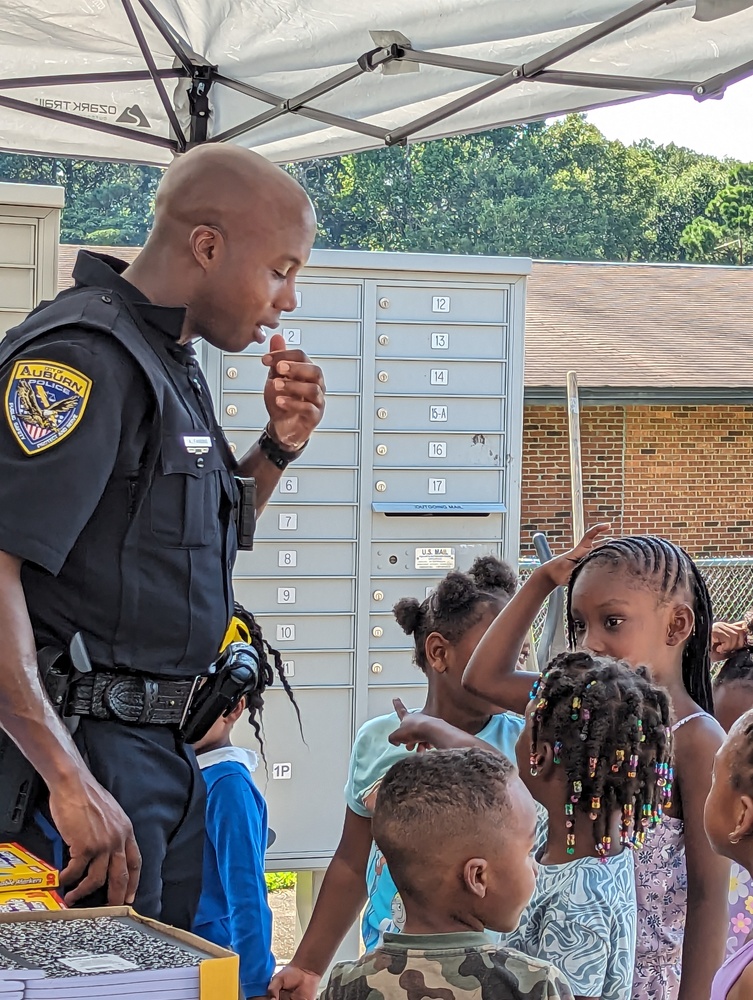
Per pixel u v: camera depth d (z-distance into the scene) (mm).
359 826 2605
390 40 3074
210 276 1924
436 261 4633
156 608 1820
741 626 3006
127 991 1128
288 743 4578
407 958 1640
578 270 20188
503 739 2572
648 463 16141
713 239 31906
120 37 3658
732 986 1644
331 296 4582
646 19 2672
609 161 31219
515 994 1595
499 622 2395
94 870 1601
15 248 3719
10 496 1651
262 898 2340
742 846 1727
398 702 2523
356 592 4641
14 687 1610
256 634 2420
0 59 3697
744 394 15602
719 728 2154
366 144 3744
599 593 2234
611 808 1872
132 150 4176
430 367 4680
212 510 1905
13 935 1263
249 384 4531
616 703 1886
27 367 1722
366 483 4641
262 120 3650
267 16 3299
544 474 15656
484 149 29766
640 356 16594
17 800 1744
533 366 15828
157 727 1859
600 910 1826
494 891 1676
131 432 1792
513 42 2932
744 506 16469
